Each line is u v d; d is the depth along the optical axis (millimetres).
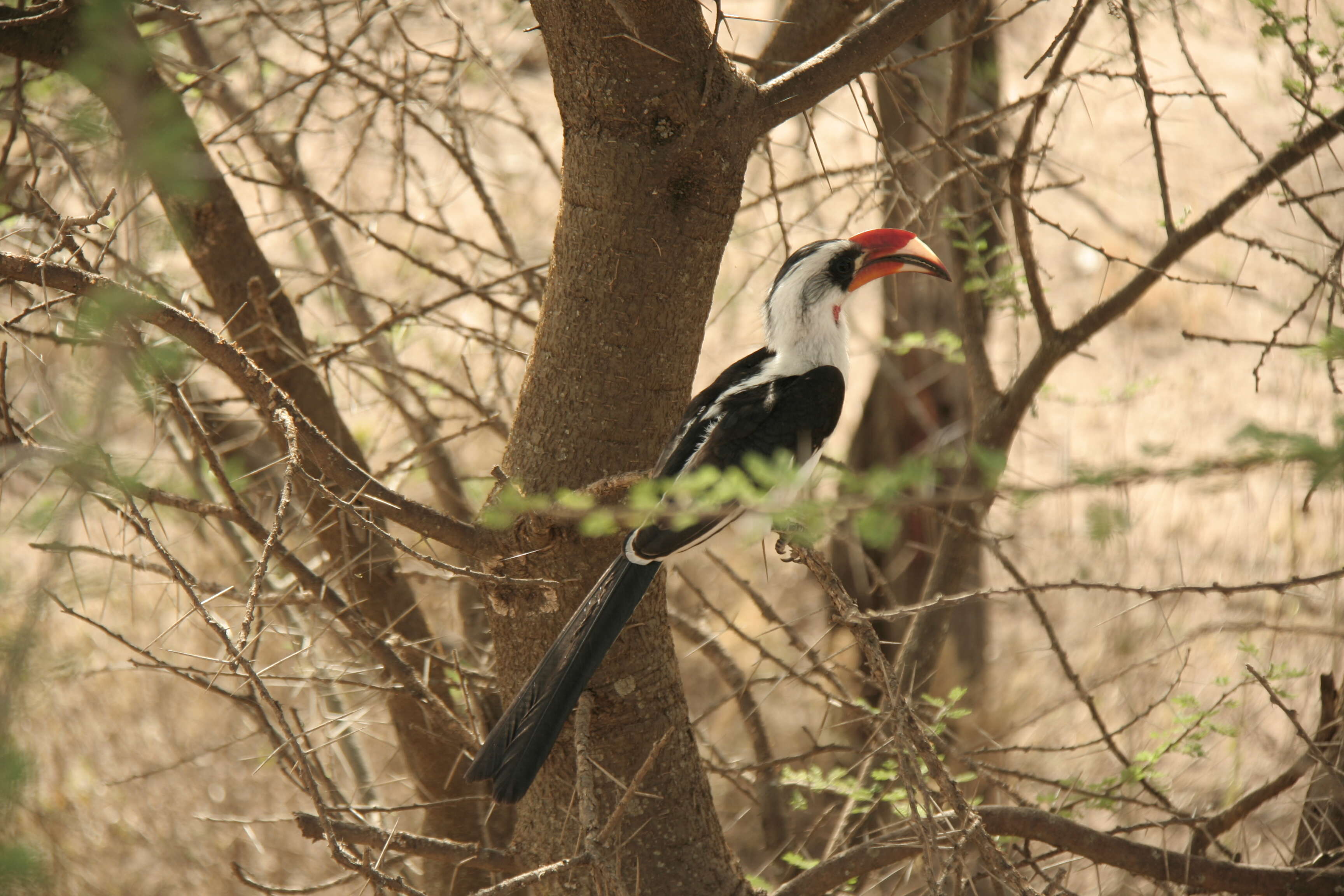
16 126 6574
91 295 5125
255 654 6840
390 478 9398
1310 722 10773
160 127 5641
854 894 7480
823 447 7512
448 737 7496
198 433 6043
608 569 6234
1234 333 18047
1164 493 12906
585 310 6113
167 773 12227
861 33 6164
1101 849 6668
